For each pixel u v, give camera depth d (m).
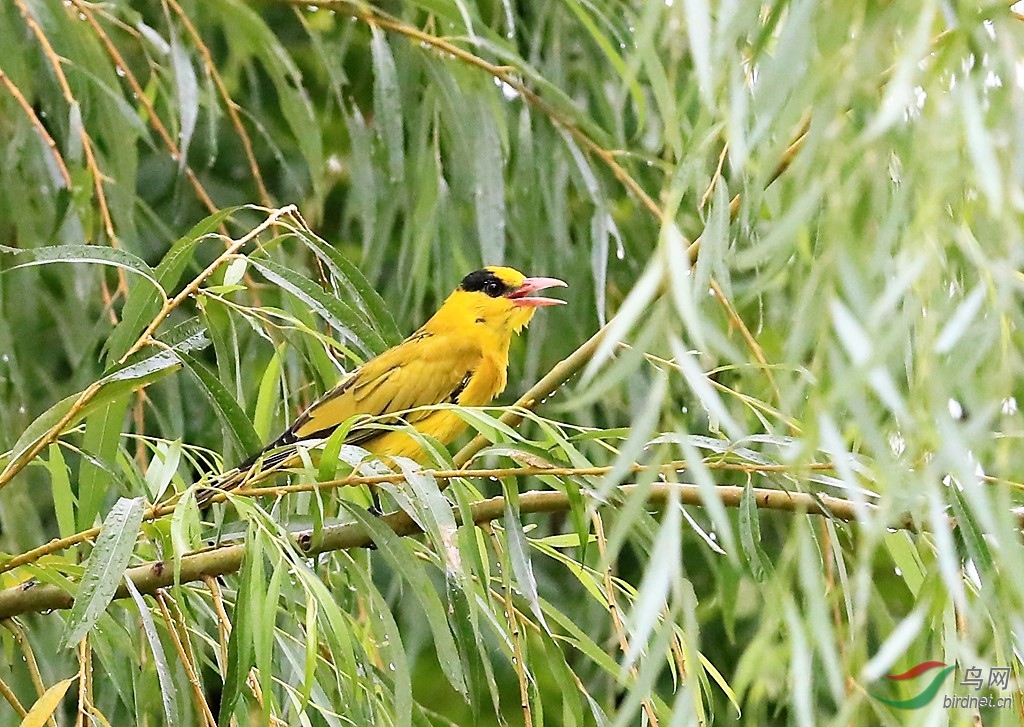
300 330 8.02
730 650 11.73
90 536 6.79
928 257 4.52
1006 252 4.52
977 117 4.43
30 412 10.16
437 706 12.84
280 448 6.88
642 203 10.52
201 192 9.82
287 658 7.75
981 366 4.71
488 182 9.88
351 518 7.87
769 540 11.27
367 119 13.45
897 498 4.71
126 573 6.99
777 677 7.86
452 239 10.23
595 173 10.03
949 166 4.51
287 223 7.98
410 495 6.58
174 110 10.18
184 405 11.12
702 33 4.75
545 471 6.49
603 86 10.74
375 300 7.77
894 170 5.65
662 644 5.16
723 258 5.63
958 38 4.53
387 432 9.93
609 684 10.11
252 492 6.72
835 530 7.22
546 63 10.71
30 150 9.51
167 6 10.20
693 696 5.22
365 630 7.91
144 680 7.87
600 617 10.62
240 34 10.60
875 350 4.41
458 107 10.09
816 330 4.74
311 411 9.81
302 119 10.14
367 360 8.92
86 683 6.90
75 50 9.49
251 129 13.08
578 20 10.87
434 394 10.15
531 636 10.19
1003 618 5.57
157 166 12.82
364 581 7.13
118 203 9.57
